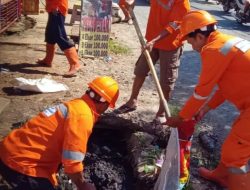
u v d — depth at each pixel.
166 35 3.86
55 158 2.48
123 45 7.16
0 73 5.20
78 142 2.36
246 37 9.61
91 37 6.22
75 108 2.45
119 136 3.84
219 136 4.22
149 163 3.29
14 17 7.35
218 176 3.40
